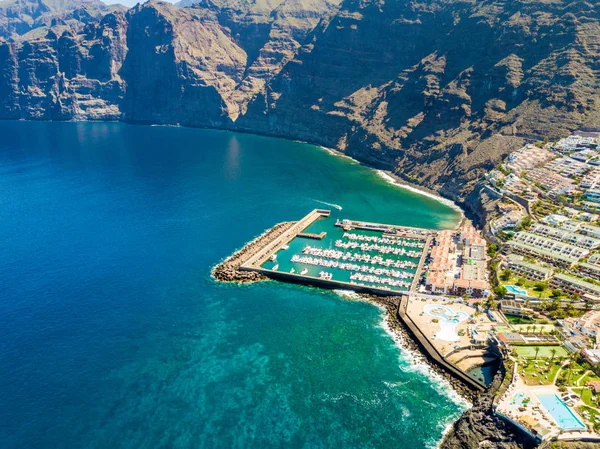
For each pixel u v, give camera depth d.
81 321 189.62
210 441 137.25
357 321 191.38
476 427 135.25
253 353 172.25
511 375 147.38
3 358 167.88
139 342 177.62
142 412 146.50
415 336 178.00
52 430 139.88
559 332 167.62
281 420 143.88
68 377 159.75
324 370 164.00
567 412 133.00
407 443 136.25
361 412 146.62
